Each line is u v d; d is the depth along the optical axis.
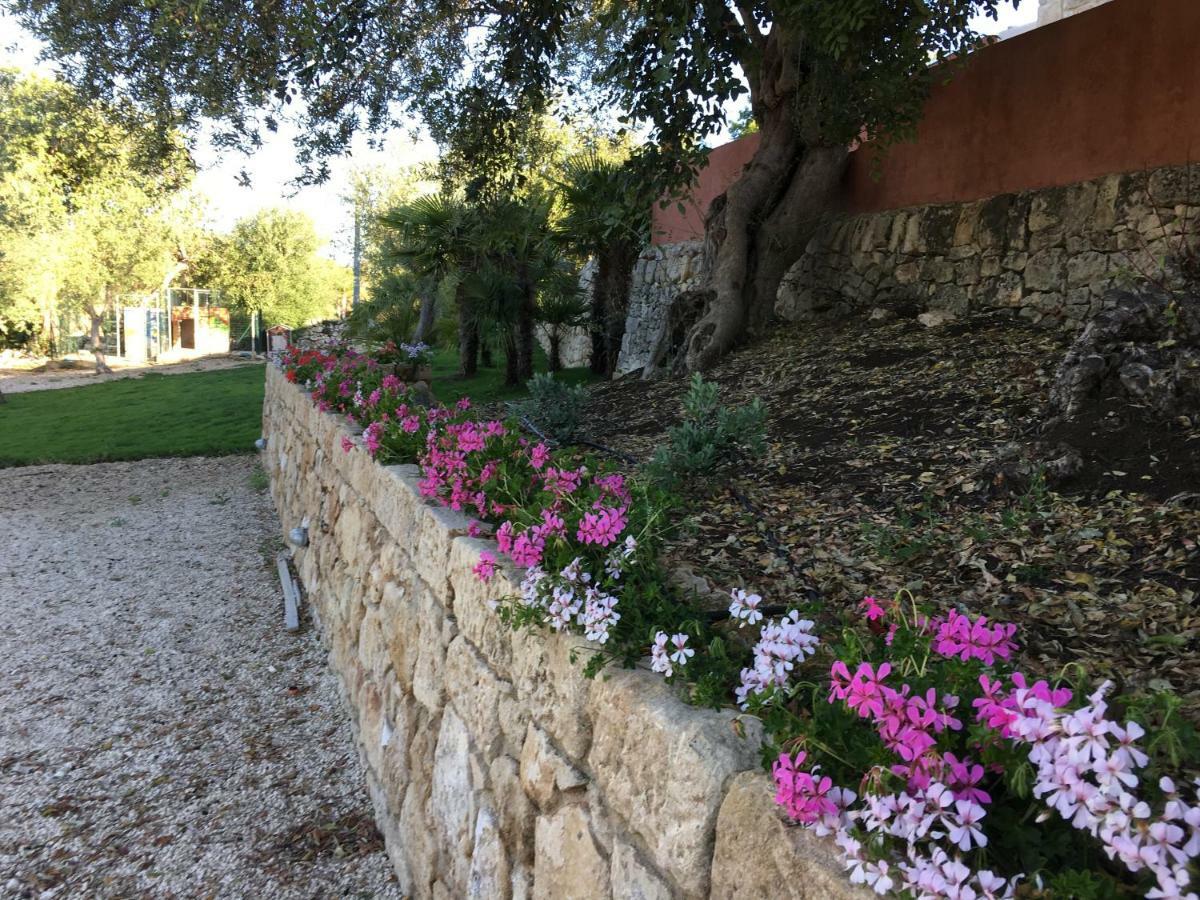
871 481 3.90
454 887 2.57
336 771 3.89
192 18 6.01
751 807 1.28
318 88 7.25
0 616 5.95
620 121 6.17
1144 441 3.40
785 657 1.44
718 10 5.39
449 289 13.94
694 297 8.48
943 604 2.58
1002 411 4.46
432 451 3.25
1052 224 6.66
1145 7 6.01
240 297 32.00
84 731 4.27
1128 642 2.27
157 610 6.03
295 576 6.59
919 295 7.88
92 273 25.25
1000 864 1.05
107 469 11.51
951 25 6.34
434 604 2.88
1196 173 5.65
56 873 3.19
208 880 3.15
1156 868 0.88
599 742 1.73
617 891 1.62
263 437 11.58
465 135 8.05
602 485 2.50
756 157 8.45
